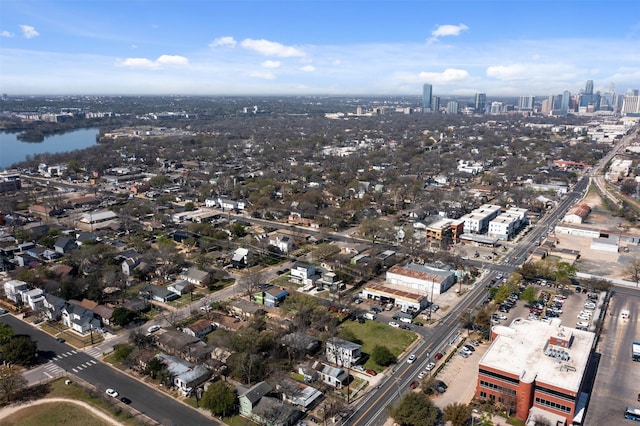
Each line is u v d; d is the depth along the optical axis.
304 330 135.50
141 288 168.12
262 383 108.31
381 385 113.88
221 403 100.44
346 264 187.25
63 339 135.75
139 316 150.25
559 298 163.12
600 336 137.75
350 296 163.75
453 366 122.25
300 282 176.62
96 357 126.44
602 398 108.25
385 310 155.88
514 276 174.38
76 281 161.88
